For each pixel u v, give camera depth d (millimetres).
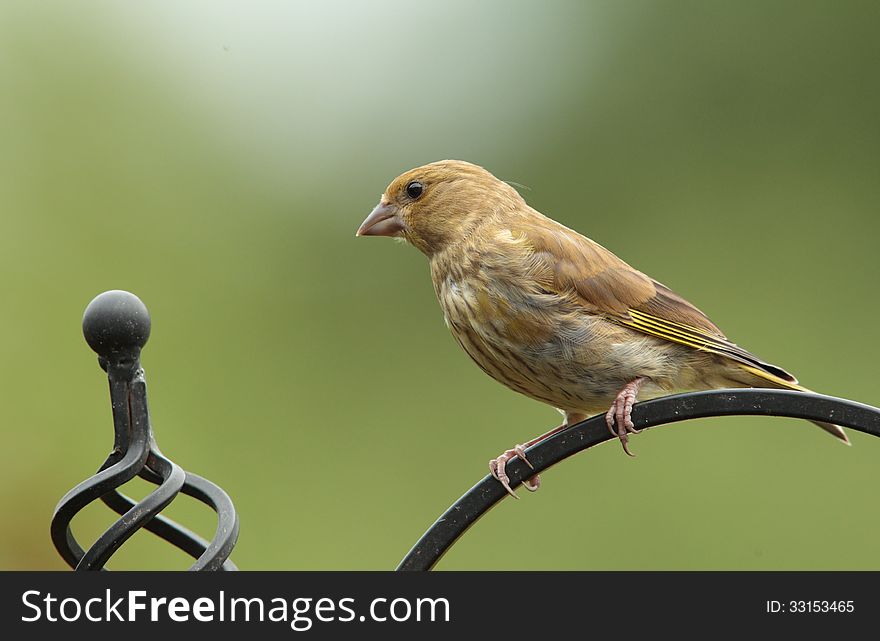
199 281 12234
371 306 12523
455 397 12305
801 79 13508
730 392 6148
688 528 11234
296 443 11953
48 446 11148
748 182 13383
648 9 13867
